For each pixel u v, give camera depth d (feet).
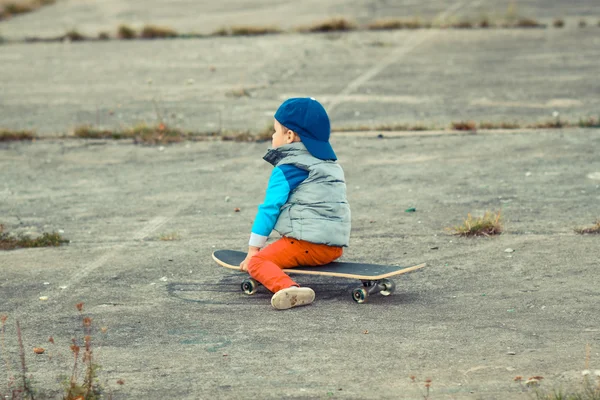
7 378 17.56
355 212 30.42
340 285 22.93
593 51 65.26
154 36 83.20
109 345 19.19
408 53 68.39
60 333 20.06
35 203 33.14
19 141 43.98
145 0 117.60
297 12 98.63
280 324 20.06
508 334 18.98
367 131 43.65
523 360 17.51
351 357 17.98
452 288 22.34
